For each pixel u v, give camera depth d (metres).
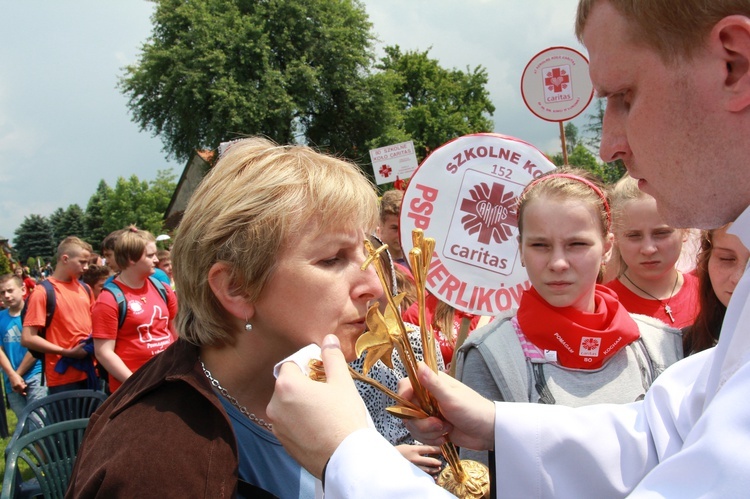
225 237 1.08
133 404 1.09
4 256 17.28
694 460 0.70
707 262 1.90
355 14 28.06
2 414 5.90
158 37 27.48
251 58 25.20
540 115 4.33
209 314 1.14
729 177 0.83
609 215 1.78
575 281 1.69
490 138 2.21
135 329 4.05
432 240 1.07
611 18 0.86
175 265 1.18
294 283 1.07
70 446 3.05
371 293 1.14
